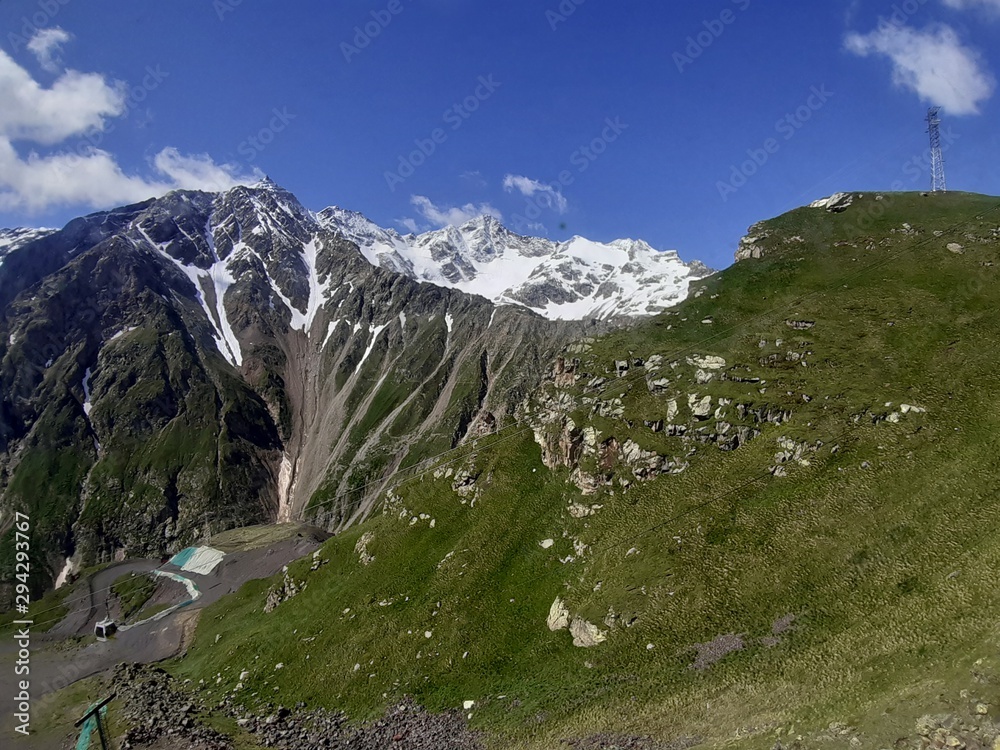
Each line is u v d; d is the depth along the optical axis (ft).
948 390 255.50
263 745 239.91
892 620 174.19
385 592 314.35
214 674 327.06
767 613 201.16
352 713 252.01
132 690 317.63
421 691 248.11
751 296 383.45
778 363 308.19
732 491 254.88
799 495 238.48
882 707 137.69
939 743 117.80
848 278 366.02
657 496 273.54
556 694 212.43
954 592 172.14
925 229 387.96
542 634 249.96
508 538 306.14
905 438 240.32
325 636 308.60
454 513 345.31
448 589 293.23
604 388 344.28
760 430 277.23
